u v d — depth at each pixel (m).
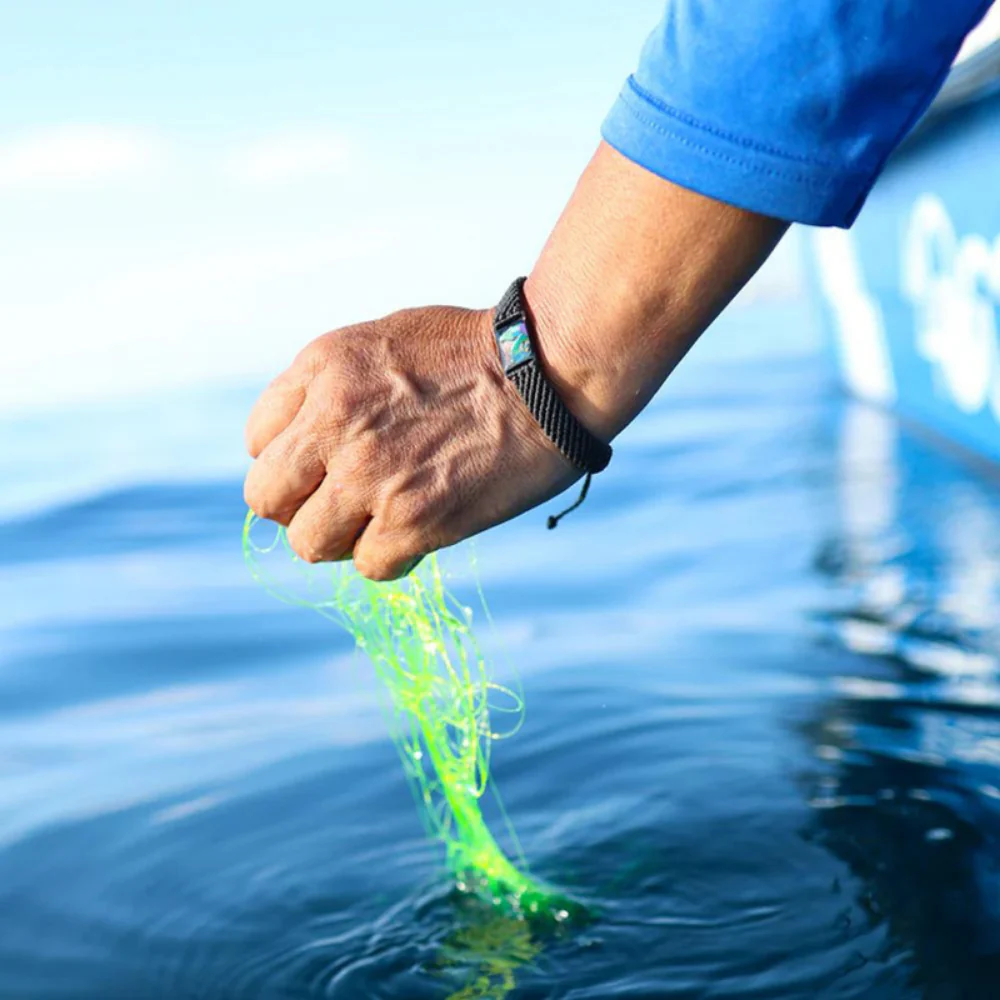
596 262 0.91
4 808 2.13
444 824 1.95
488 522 1.02
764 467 4.65
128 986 1.55
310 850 1.89
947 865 1.69
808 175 0.81
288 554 4.04
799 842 1.79
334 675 2.75
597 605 3.08
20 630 3.30
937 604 2.80
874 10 0.77
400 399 0.98
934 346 4.25
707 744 2.15
